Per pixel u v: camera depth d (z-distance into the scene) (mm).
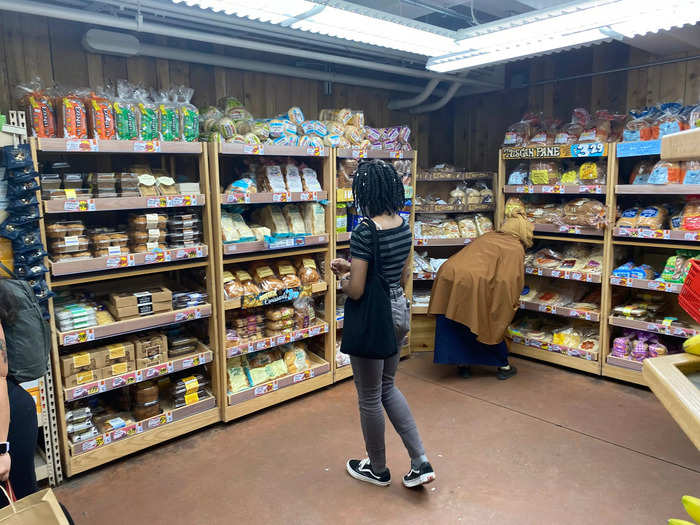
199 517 2412
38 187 2430
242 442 3070
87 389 2695
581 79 4570
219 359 3217
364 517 2389
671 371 873
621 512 2385
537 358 4266
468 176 4652
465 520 2352
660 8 2559
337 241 3732
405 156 4113
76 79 3125
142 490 2621
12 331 1886
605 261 3812
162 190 2979
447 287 3762
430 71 4461
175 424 3055
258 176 3434
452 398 3615
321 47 4102
